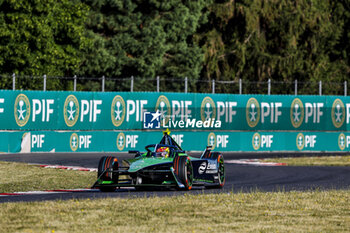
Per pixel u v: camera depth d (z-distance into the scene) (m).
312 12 164.50
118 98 96.88
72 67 126.38
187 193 49.56
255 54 161.25
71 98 93.88
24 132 90.62
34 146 91.31
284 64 158.75
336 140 108.75
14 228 31.97
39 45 117.06
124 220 34.62
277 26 161.38
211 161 55.25
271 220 35.69
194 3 153.88
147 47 141.75
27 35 114.81
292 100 106.88
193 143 100.75
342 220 36.12
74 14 130.50
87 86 141.25
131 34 143.50
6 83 111.69
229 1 161.38
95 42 137.12
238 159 91.81
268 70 159.88
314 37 165.12
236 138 103.81
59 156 86.94
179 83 146.88
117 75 143.12
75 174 64.12
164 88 146.62
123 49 141.62
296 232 32.09
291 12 162.00
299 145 107.06
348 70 175.38
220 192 51.22
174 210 38.56
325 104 108.12
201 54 150.25
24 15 115.44
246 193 49.81
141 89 143.88
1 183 55.75
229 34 164.38
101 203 40.91
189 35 161.50
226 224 34.00
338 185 59.12
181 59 149.12
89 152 95.00
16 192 50.38
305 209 40.31
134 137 97.62
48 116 92.31
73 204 40.25
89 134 95.12
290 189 54.78
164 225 33.25
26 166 70.31
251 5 160.50
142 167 49.34
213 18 163.50
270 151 105.62
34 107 91.31
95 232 31.17
